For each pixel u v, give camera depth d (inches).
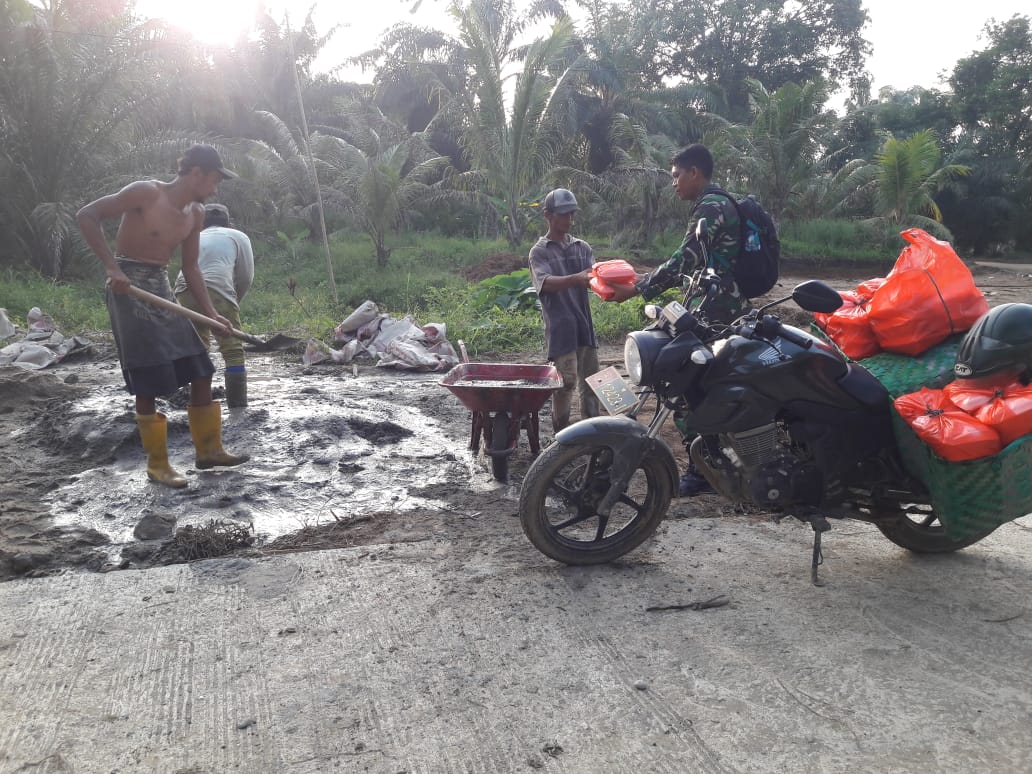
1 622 118.6
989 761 90.0
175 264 699.4
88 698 100.3
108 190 716.0
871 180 1179.3
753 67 1712.6
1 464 195.9
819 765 89.5
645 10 1635.1
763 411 124.2
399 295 610.9
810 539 151.5
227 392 245.8
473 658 110.2
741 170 1144.2
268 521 162.7
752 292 155.7
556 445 132.3
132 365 173.6
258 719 96.7
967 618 121.9
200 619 120.0
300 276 740.0
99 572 138.3
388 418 242.7
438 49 1237.7
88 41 697.6
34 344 325.7
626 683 104.7
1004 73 1594.5
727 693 102.7
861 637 116.3
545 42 839.7
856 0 1722.4
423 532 155.9
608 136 1189.1
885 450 128.6
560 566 139.3
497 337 378.0
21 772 86.9
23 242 686.5
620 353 366.3
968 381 118.4
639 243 986.7
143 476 187.6
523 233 951.6
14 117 673.6
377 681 104.6
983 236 1582.2
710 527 156.5
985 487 115.5
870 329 132.8
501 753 91.3
